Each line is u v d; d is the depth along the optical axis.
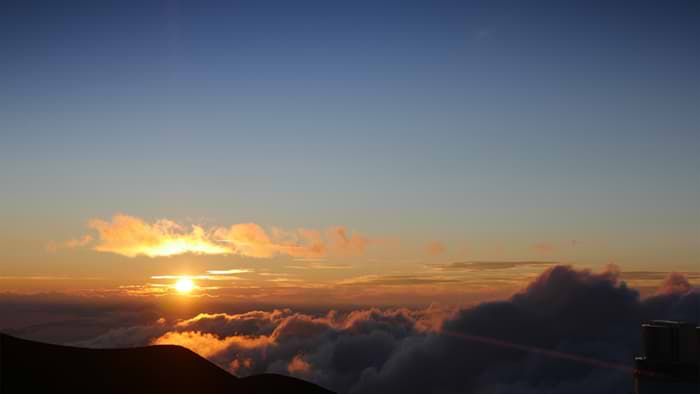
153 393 98.44
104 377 98.38
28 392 86.75
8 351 96.06
